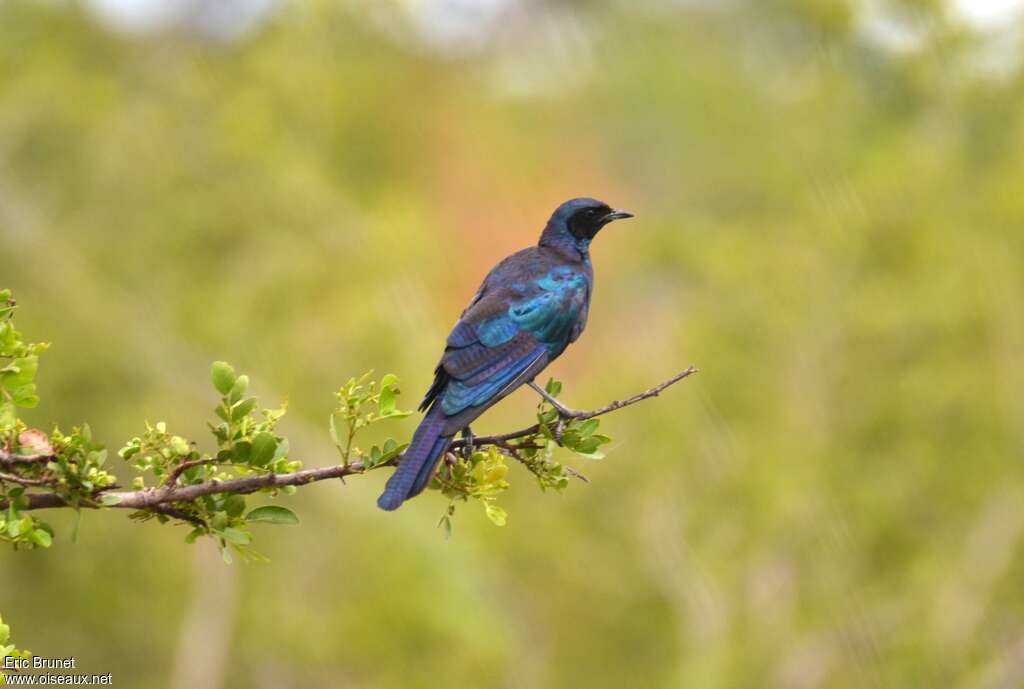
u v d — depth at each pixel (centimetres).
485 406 780
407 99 3359
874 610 2503
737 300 2755
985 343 2647
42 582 2447
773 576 2548
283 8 3192
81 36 3002
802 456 2578
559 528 2525
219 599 2483
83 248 2731
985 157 3062
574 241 892
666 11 3678
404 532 2450
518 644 2466
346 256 2761
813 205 2888
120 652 2492
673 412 2598
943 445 2622
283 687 2480
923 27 3145
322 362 2655
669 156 3481
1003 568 2516
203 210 2780
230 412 592
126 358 2655
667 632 2527
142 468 589
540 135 3759
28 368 584
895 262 2755
